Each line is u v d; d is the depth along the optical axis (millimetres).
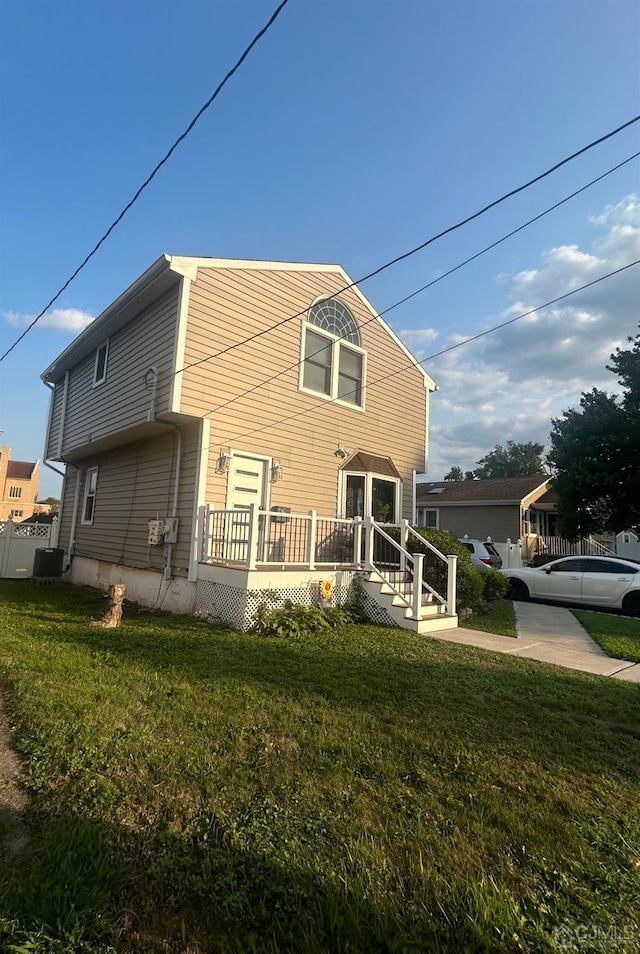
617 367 19875
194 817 2648
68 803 2740
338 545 11180
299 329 10992
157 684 4781
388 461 12617
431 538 10625
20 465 59375
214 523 9000
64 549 15484
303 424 10906
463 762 3381
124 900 2076
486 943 1890
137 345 10398
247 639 7020
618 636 8359
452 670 5711
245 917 2006
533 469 53156
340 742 3613
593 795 3049
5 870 2221
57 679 4793
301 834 2527
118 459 12859
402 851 2439
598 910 2098
